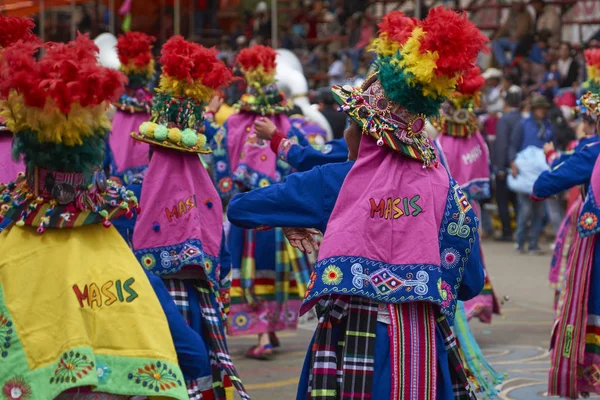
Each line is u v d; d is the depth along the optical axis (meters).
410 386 6.02
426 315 6.17
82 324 5.12
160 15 33.97
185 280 8.70
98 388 5.11
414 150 6.17
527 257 23.20
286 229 6.66
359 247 6.00
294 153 8.24
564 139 23.98
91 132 5.26
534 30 30.20
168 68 8.67
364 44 31.06
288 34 34.06
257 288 13.26
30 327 5.15
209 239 8.80
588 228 9.65
